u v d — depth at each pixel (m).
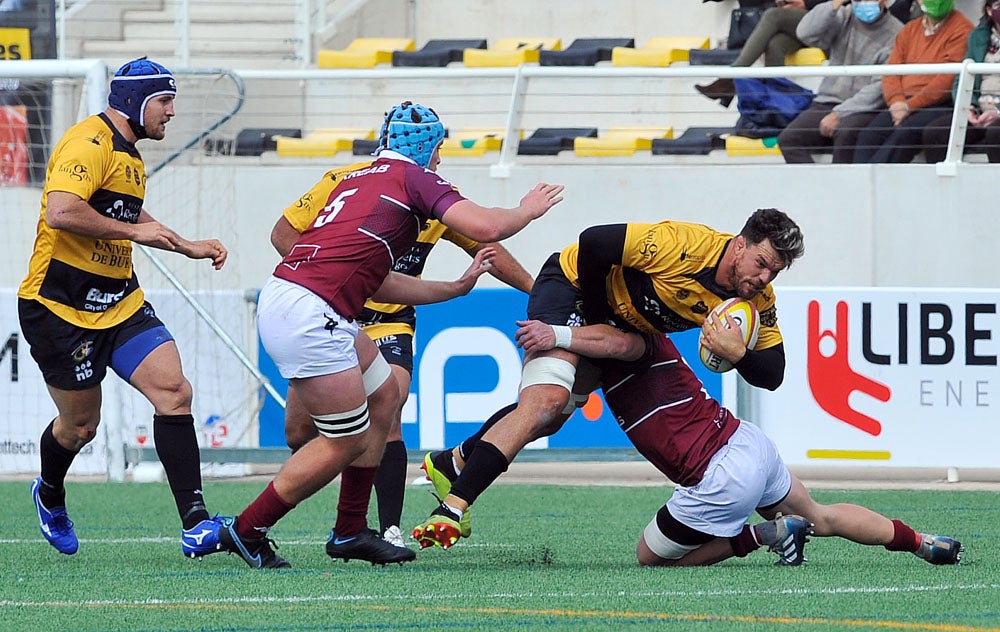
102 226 18.59
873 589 16.86
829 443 31.58
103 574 18.61
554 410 18.52
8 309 34.25
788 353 31.64
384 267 17.81
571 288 19.41
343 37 54.22
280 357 17.59
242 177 41.16
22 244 40.38
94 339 19.41
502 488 32.06
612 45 50.56
